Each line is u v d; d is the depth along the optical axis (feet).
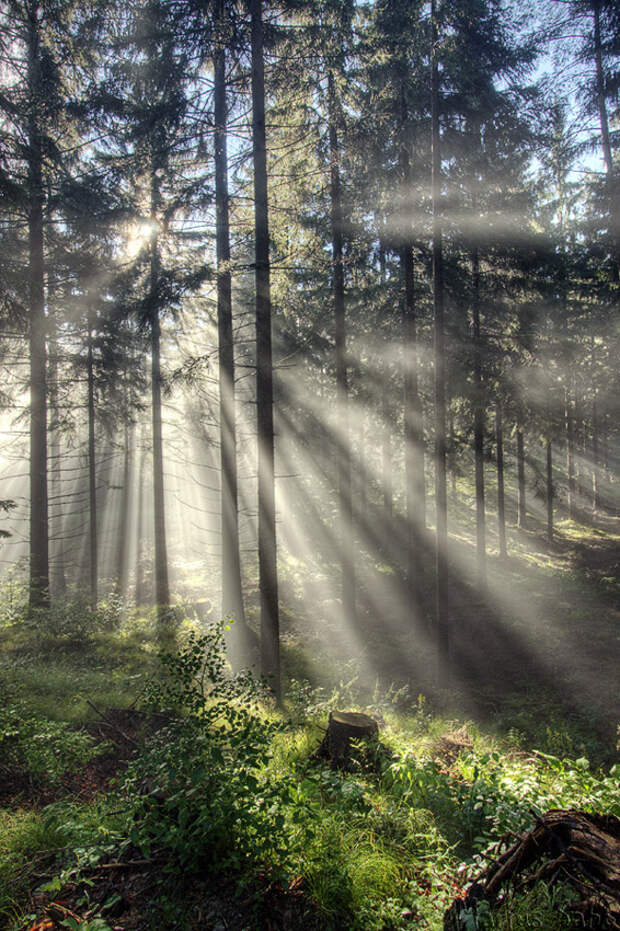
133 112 36.19
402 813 15.11
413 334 42.80
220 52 32.07
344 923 11.33
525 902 10.14
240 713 16.87
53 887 11.94
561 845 10.52
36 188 41.47
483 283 49.01
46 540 46.55
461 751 23.56
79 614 40.70
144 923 11.64
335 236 41.06
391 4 35.32
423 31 35.78
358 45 31.73
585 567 64.59
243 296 57.47
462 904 10.79
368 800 15.71
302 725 24.79
